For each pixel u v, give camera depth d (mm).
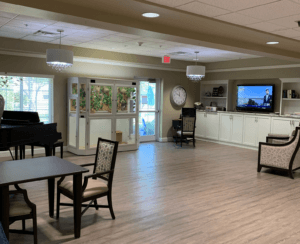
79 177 3008
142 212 3738
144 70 8898
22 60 6793
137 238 3049
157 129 9711
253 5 3340
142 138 9422
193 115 8562
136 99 7988
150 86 9453
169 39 4652
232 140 8906
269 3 3258
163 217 3594
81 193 3041
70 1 3262
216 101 10039
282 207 4004
